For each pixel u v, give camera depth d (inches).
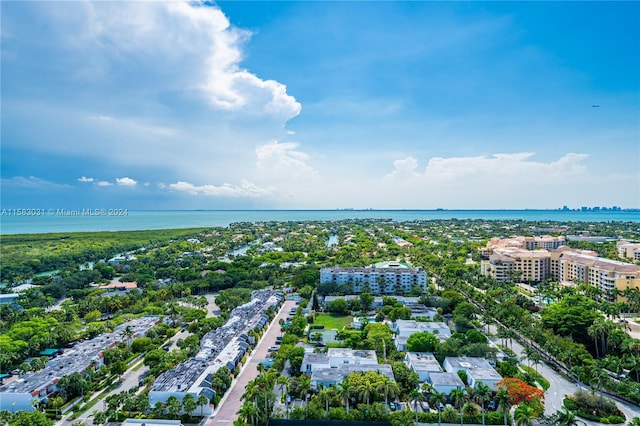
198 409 6190.9
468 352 7741.1
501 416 5762.8
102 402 6594.5
